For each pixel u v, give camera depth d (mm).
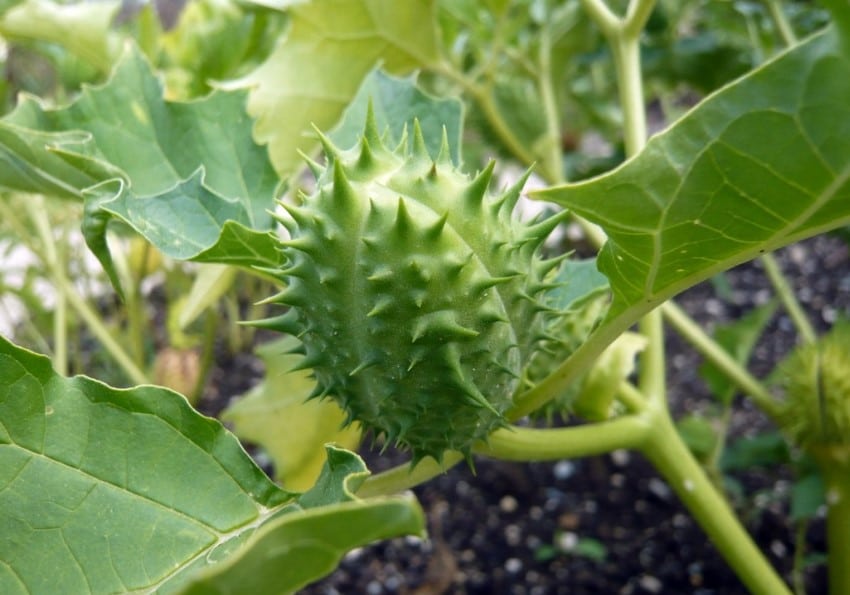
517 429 140
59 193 146
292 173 189
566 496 261
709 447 224
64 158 135
